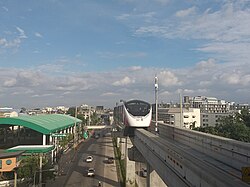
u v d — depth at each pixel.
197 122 157.62
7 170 57.03
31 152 65.88
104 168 79.44
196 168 17.23
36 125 84.56
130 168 62.72
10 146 94.00
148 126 55.59
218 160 29.11
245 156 24.23
